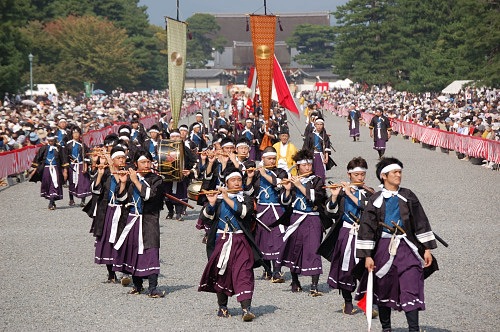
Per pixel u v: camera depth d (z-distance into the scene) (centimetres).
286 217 1617
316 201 1588
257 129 3888
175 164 2462
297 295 1617
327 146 3269
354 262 1437
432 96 9712
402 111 7550
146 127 7594
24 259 1994
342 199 1462
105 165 1722
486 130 4572
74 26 13438
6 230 2442
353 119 6419
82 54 13375
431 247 1227
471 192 3178
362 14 12950
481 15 7719
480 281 1705
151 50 16100
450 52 9825
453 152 5234
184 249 2117
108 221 1675
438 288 1650
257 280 1772
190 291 1652
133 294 1622
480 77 7775
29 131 4594
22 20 8575
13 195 3356
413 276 1216
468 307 1492
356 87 13900
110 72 13488
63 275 1811
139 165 1594
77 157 2959
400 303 1217
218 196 1443
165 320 1420
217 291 1430
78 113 6869
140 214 1600
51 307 1520
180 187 2620
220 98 16400
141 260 1589
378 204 1241
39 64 12419
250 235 1430
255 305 1534
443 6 11156
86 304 1541
